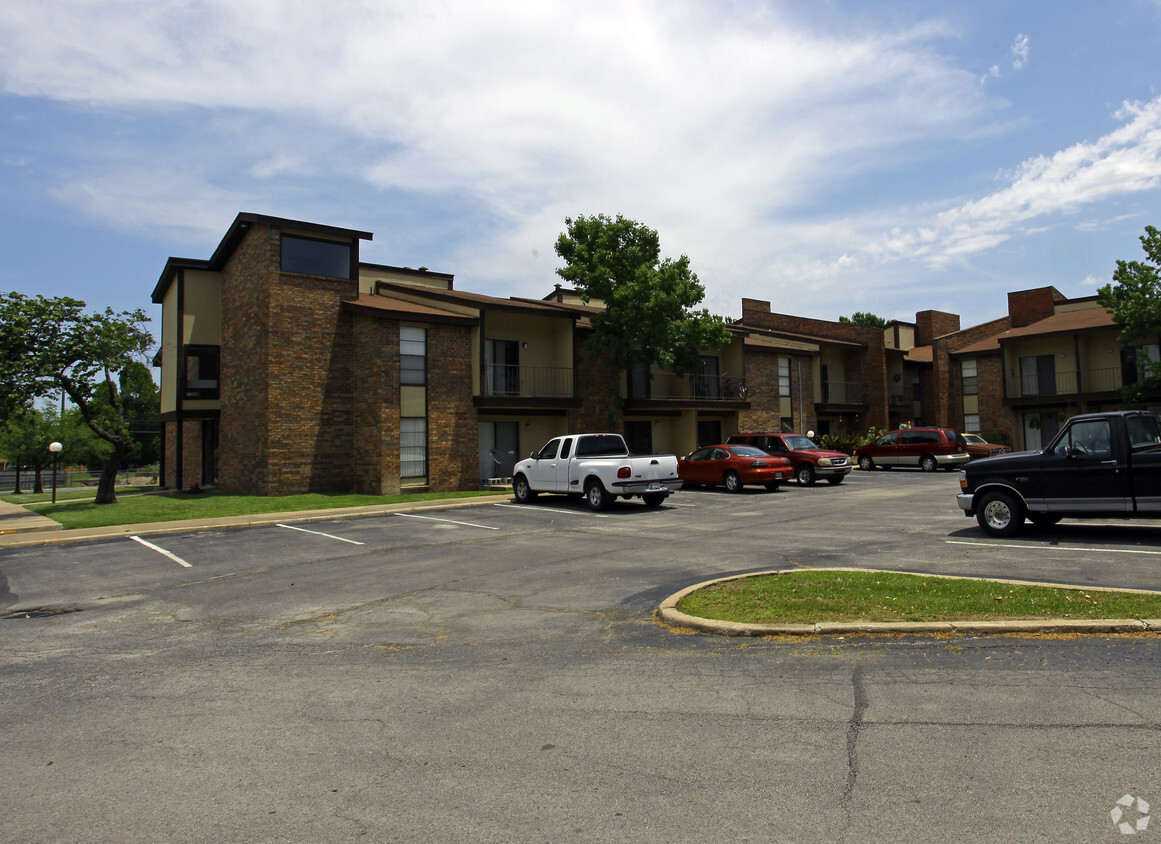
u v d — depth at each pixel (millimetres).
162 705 5582
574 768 4246
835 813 3623
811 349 37750
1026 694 5066
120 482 55406
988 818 3516
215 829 3684
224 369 27359
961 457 31297
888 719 4750
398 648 6957
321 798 3984
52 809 3947
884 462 32906
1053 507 11352
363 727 4992
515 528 15648
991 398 40375
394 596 9312
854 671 5707
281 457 23500
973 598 7359
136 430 63188
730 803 3770
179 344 27297
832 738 4504
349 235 24953
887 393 42875
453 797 3947
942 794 3762
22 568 12578
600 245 27312
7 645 7625
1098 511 11016
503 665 6281
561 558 11617
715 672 5840
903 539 12125
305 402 24000
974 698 5039
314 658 6730
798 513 16875
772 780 3998
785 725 4738
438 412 24766
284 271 23938
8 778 4359
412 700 5492
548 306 28141
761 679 5625
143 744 4820
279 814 3818
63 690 6031
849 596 7617
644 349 28062
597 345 27562
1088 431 11219
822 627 6684
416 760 4434
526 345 28562
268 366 23453
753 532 13820
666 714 5020
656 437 32969
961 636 6426
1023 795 3717
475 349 25672
